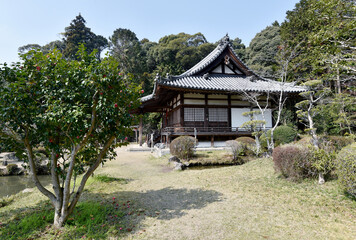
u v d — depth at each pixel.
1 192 8.74
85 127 3.56
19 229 3.70
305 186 5.55
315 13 5.29
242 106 16.20
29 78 3.60
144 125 32.94
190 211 4.39
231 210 4.32
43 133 3.60
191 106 15.19
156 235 3.39
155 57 49.03
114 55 39.31
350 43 5.24
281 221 3.76
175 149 11.21
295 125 16.34
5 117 3.34
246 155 11.67
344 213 4.02
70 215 4.07
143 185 6.75
